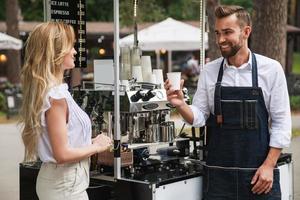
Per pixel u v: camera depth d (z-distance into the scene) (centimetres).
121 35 2217
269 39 1234
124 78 424
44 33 296
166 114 422
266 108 348
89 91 412
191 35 1842
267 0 1231
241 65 347
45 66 294
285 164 421
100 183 382
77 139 303
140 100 382
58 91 293
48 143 299
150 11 2362
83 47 497
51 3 473
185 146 446
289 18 3825
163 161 427
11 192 704
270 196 349
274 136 344
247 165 347
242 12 344
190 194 380
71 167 302
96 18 3356
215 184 357
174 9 3083
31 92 295
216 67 358
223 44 342
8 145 1120
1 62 2778
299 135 1200
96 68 417
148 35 1820
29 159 313
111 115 396
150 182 352
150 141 402
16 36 2261
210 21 1383
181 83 356
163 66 2372
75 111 302
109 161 396
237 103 345
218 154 355
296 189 704
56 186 302
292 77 2209
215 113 354
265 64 345
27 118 297
